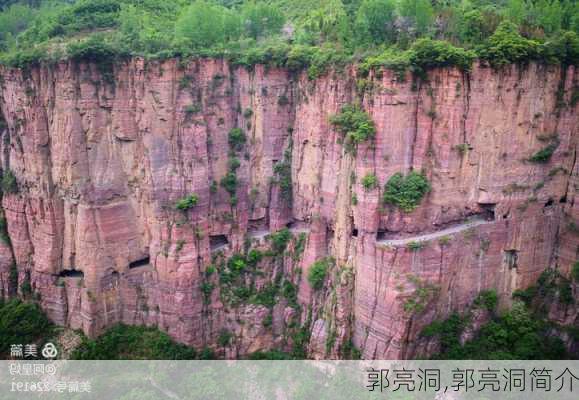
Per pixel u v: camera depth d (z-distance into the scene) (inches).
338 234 2223.2
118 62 2298.2
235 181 2459.4
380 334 2092.8
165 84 2274.9
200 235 2379.4
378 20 2266.2
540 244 2193.7
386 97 1985.7
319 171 2358.5
